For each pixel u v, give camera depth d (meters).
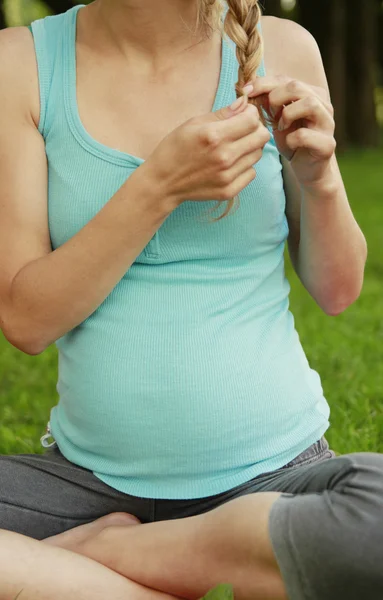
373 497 2.01
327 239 2.49
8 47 2.54
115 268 2.29
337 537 2.00
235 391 2.35
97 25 2.53
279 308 2.51
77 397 2.44
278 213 2.47
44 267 2.33
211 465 2.37
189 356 2.34
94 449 2.45
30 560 2.17
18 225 2.44
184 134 2.16
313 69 2.60
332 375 4.63
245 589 2.12
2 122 2.48
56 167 2.46
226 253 2.41
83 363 2.42
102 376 2.38
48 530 2.46
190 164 2.17
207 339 2.36
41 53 2.52
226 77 2.48
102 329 2.39
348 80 22.42
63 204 2.44
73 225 2.43
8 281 2.41
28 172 2.46
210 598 2.16
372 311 6.32
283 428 2.40
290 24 2.64
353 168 17.72
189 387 2.33
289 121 2.23
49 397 4.63
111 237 2.26
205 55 2.51
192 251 2.39
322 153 2.25
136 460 2.40
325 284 2.58
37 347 2.42
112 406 2.37
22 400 4.53
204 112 2.47
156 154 2.21
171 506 2.43
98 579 2.19
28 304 2.35
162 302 2.37
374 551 1.99
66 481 2.48
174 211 2.35
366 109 22.44
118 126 2.46
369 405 4.14
